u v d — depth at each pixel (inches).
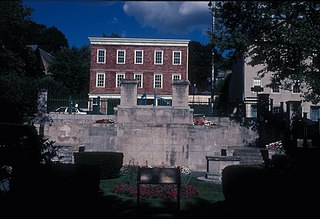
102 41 1771.7
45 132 782.5
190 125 738.2
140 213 313.9
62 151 654.5
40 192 278.4
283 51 745.0
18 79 893.2
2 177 292.0
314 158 307.4
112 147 733.3
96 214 307.4
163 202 370.3
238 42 722.2
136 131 737.0
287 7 666.2
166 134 736.3
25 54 1503.4
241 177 289.3
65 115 792.3
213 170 571.8
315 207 232.7
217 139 741.3
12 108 789.2
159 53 1779.0
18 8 1380.4
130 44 1780.3
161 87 1771.7
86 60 2235.5
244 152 692.7
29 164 292.8
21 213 272.5
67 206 280.8
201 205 358.3
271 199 252.4
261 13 693.9
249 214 273.1
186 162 732.0
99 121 757.3
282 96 1499.8
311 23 671.8
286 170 277.6
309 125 669.3
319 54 694.5
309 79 708.0
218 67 805.9
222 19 743.1
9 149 297.6
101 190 438.0
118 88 1769.2
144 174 314.5
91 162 538.3
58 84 1632.6
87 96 1806.1
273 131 808.3
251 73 1518.2
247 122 819.4
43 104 805.9
